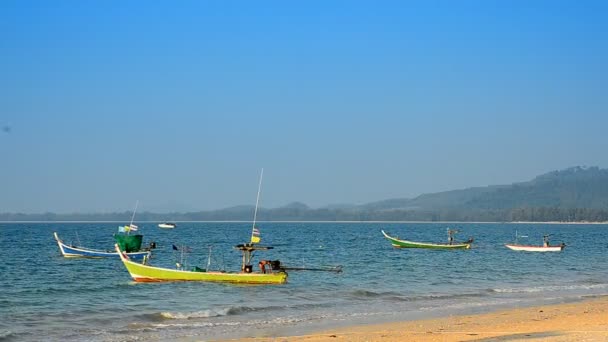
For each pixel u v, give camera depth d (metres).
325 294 43.69
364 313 35.81
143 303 39.59
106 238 143.38
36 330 30.64
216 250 97.25
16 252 87.69
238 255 86.19
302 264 70.75
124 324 32.12
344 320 33.25
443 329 29.50
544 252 98.31
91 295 43.19
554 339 25.33
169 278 48.53
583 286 50.34
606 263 75.88
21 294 43.88
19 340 28.28
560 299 42.50
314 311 36.59
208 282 47.81
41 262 70.12
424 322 31.95
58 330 30.58
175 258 79.31
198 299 41.25
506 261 78.12
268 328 30.72
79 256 75.00
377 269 64.81
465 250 102.19
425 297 42.94
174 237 152.75
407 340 26.42
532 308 37.34
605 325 29.59
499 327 29.70
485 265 71.50
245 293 43.88
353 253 92.00
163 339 28.00
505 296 43.94
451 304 39.78
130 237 69.88
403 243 105.44
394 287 48.53
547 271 64.31
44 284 49.34
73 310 37.00
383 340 26.55
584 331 27.73
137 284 48.19
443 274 59.94
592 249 108.94
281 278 48.19
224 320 33.31
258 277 47.66
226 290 45.09
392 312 36.25
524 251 99.94
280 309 37.28
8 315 35.28
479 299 42.22
